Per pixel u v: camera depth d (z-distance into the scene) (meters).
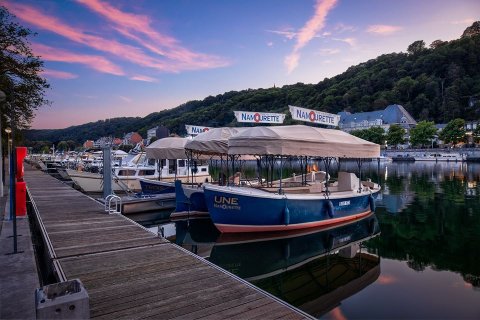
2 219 9.40
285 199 11.91
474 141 84.25
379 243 11.76
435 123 104.62
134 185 21.67
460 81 105.19
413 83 113.25
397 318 6.18
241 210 11.68
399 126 95.38
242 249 10.91
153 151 17.44
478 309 6.57
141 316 4.26
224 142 14.83
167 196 17.42
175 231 13.69
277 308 4.57
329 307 6.66
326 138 12.92
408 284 7.93
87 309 3.14
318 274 8.73
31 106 19.94
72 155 64.69
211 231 13.69
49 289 3.24
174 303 4.65
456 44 119.12
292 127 12.89
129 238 8.11
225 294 4.98
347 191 15.43
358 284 7.98
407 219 15.68
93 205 13.21
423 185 29.45
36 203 13.65
